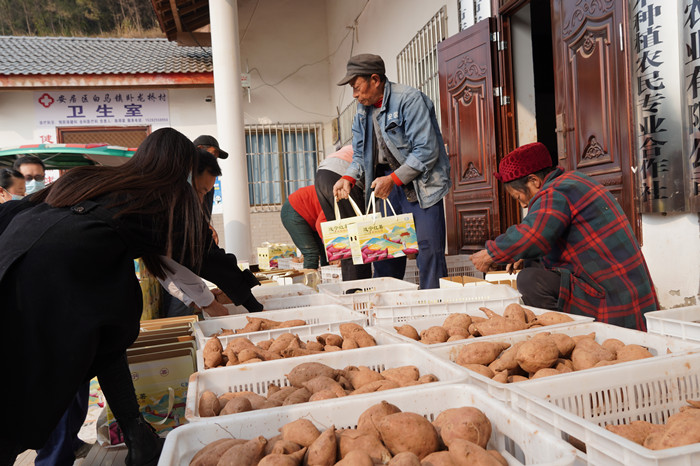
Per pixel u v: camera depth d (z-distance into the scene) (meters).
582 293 2.33
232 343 1.92
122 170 1.72
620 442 0.95
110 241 1.58
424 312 2.31
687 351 1.45
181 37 11.92
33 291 1.45
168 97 11.53
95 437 2.33
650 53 3.18
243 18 12.12
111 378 1.74
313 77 12.38
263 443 1.08
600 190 2.32
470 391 1.26
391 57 8.34
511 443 1.14
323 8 12.41
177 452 1.11
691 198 3.00
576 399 1.30
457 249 5.59
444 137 5.68
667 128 3.13
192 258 1.80
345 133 11.05
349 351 1.70
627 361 1.45
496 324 1.95
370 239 2.86
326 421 1.23
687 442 1.05
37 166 4.63
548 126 5.70
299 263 5.95
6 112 10.98
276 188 12.22
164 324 2.48
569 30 3.88
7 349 1.42
